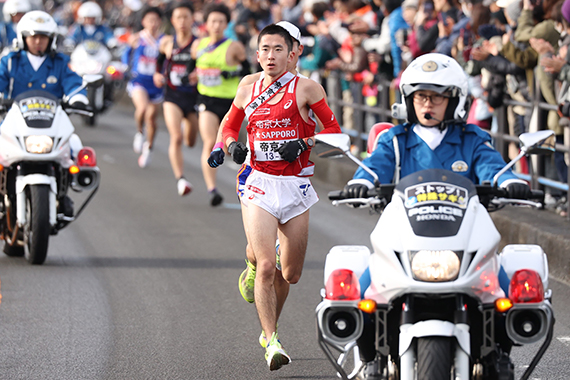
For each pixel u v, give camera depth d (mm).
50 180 22000
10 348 16234
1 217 23359
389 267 11555
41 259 22328
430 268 11227
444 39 28938
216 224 28281
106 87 56406
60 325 17641
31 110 22219
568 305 18859
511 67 25594
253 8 45188
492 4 28250
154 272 22031
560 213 24125
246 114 14750
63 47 57562
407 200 11883
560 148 23875
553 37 25031
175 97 32312
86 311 18625
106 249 24609
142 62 39344
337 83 37438
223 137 15062
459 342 11195
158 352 16062
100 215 29594
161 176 37969
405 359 11344
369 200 12883
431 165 13539
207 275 21750
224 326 17672
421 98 13430
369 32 35031
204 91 30516
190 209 30828
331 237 26141
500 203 13125
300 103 14508
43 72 23219
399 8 32938
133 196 33312
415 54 30328
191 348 16297
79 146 23078
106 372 15016
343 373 12031
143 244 25281
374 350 12453
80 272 21922
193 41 32062
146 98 39562
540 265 12336
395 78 32562
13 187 22797
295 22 40344
